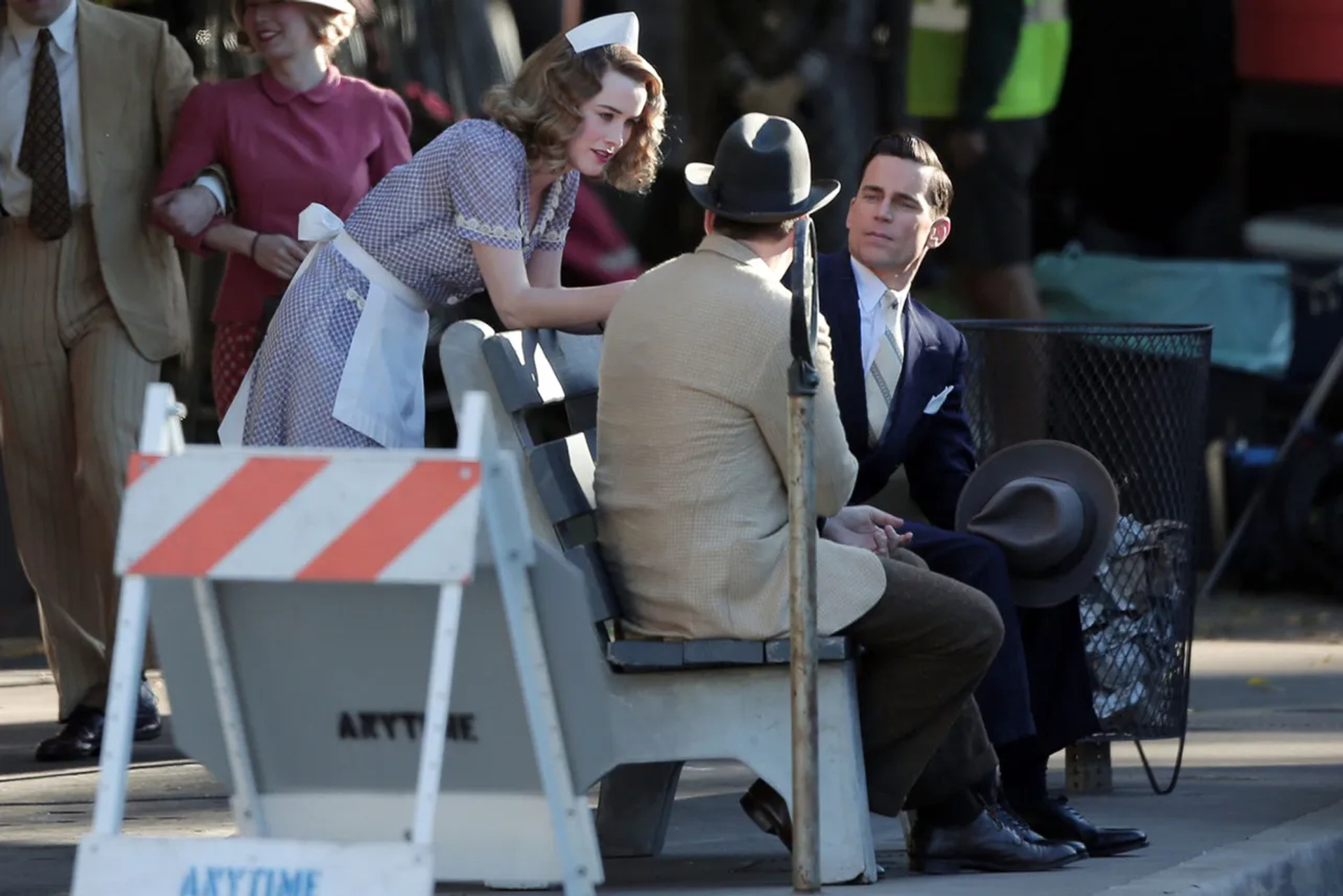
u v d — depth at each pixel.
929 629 15.90
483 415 12.59
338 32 24.19
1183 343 21.02
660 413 16.02
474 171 17.70
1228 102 46.84
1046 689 18.48
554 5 38.25
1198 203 47.19
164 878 12.51
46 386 24.33
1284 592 42.97
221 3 34.84
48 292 24.06
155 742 25.19
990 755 16.83
